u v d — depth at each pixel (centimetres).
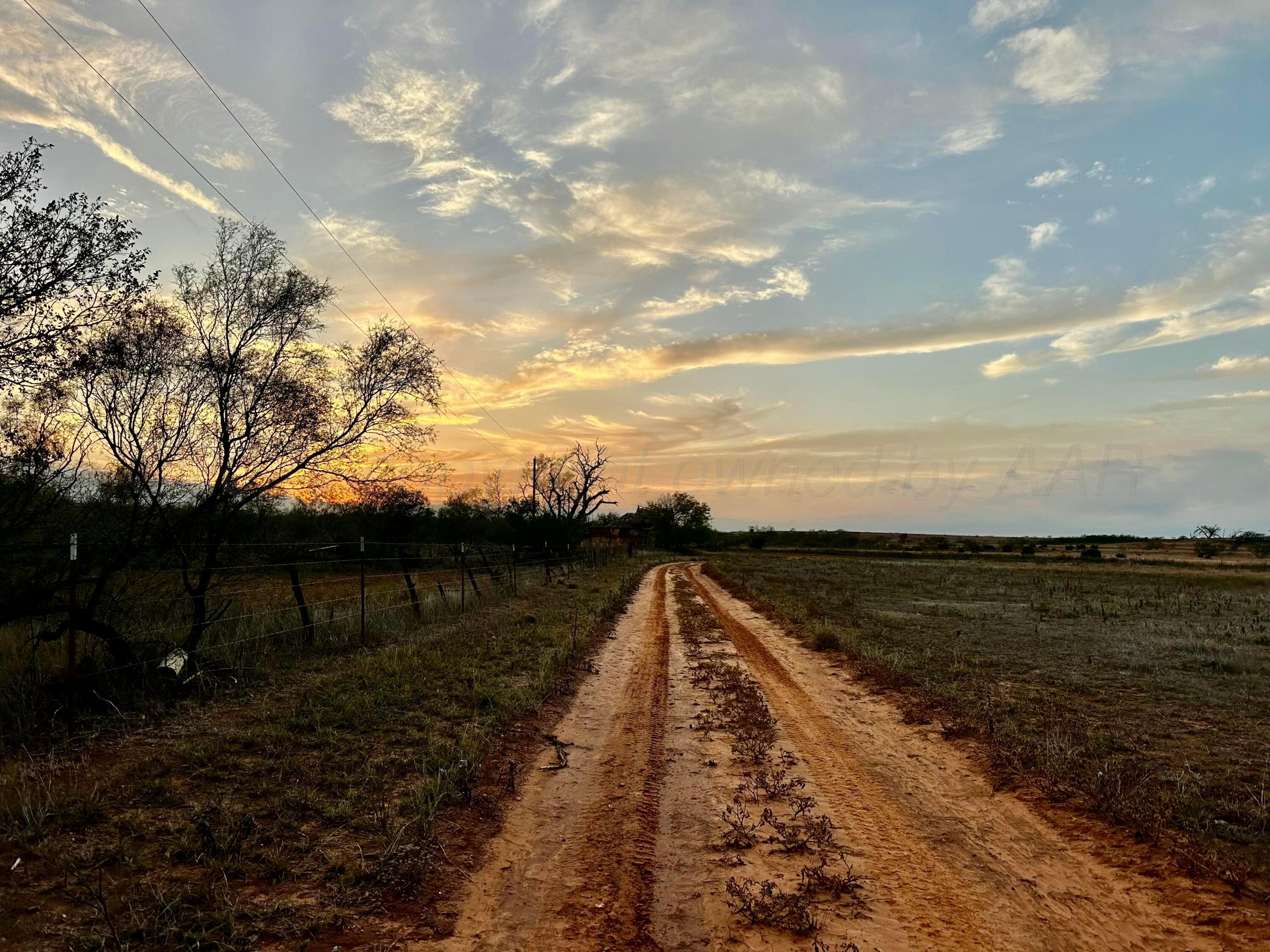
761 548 12188
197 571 1083
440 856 529
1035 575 4516
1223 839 550
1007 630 1830
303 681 1048
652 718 966
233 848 506
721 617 2166
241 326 1205
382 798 616
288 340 1263
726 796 676
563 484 6181
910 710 988
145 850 499
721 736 880
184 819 553
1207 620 2112
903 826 601
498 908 466
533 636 1530
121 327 1023
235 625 1285
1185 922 441
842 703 1055
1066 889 488
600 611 2127
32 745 709
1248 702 1024
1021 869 520
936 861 534
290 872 485
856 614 2162
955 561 7100
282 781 645
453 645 1361
